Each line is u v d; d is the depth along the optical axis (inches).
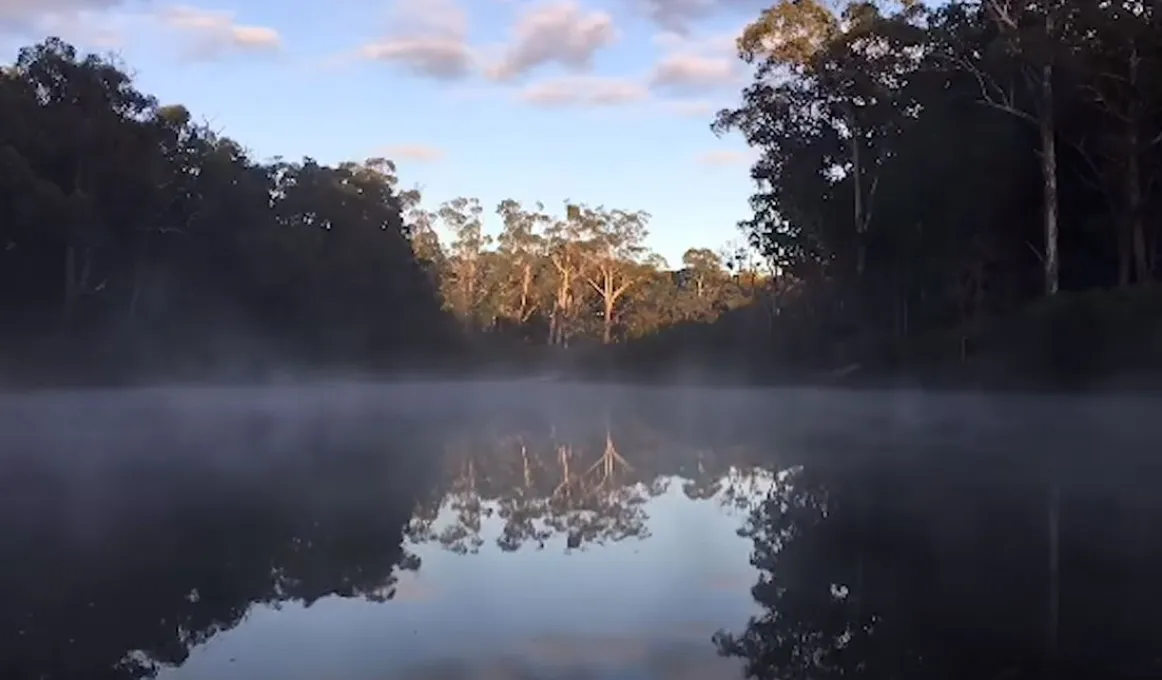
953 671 205.5
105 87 1563.7
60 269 1614.2
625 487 486.9
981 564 299.0
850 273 1547.7
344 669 210.2
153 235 1727.4
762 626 240.2
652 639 230.2
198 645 226.8
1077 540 332.5
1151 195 1158.3
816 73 1438.2
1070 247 1261.1
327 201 2319.1
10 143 1421.0
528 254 3159.5
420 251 3053.6
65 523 382.3
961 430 797.9
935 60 1221.7
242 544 343.0
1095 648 218.1
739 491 467.8
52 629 240.8
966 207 1227.2
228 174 1884.8
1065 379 973.2
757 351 1691.7
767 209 1673.2
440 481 511.5
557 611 255.4
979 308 1312.7
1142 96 1063.0
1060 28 1075.3
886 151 1402.6
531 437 778.2
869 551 321.7
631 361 2251.5
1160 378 896.9
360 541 350.3
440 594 274.1
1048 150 1111.6
